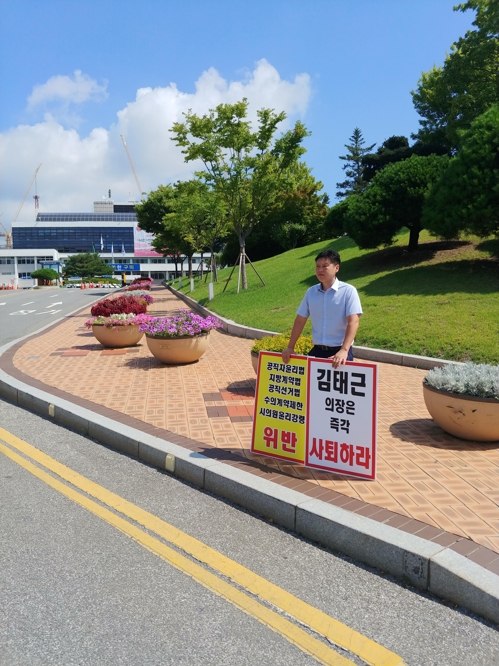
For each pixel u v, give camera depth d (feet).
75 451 16.49
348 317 13.57
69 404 20.22
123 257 373.40
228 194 62.13
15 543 10.83
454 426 15.98
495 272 40.09
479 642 7.88
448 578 8.86
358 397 13.03
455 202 39.40
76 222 375.45
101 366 28.81
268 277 71.56
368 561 10.05
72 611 8.66
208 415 19.01
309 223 115.55
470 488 12.53
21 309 73.51
